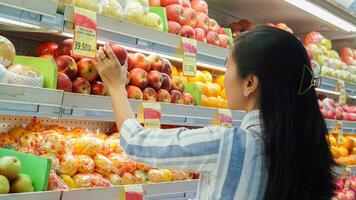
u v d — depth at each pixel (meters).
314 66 3.07
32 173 1.28
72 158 1.46
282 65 1.09
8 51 1.28
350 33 3.58
